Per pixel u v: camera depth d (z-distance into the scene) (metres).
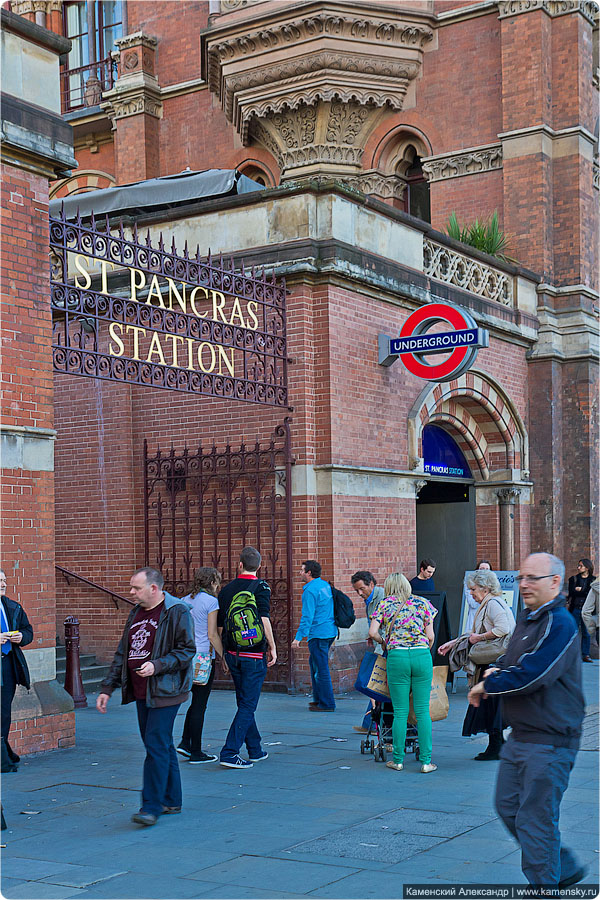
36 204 9.77
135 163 22.66
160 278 14.18
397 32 19.69
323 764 8.82
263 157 21.38
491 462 17.84
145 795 6.90
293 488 13.23
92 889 5.49
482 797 7.52
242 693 8.79
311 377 13.29
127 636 7.11
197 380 12.48
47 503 9.72
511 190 18.97
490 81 19.47
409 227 15.05
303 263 13.05
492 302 17.19
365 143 20.39
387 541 14.20
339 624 11.96
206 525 14.12
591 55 19.53
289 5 19.16
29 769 8.70
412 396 15.05
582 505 18.61
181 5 22.67
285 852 6.13
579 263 18.81
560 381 18.80
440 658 12.13
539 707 4.88
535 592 5.06
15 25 9.48
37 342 9.69
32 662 9.51
